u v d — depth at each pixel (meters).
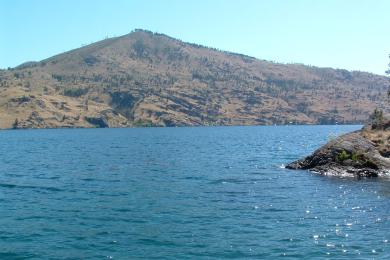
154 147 114.94
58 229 26.19
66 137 184.88
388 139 54.66
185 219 28.72
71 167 63.88
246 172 56.06
